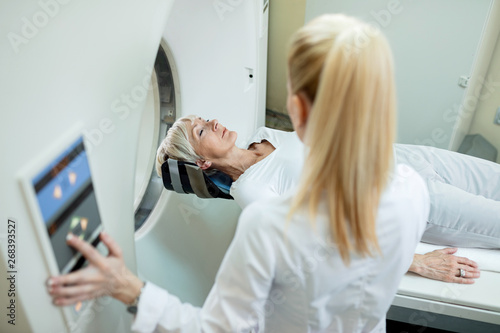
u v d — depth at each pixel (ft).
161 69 5.04
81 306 2.61
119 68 2.67
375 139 1.90
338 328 2.64
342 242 2.07
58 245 2.27
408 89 6.66
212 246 5.61
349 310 2.50
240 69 5.62
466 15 5.76
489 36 5.88
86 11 2.39
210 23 4.97
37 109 2.13
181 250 5.21
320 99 1.86
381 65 1.83
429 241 4.81
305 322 2.49
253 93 6.04
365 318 2.58
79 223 2.43
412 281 4.38
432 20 5.97
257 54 5.76
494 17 5.72
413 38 6.20
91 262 2.35
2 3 1.96
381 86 1.83
